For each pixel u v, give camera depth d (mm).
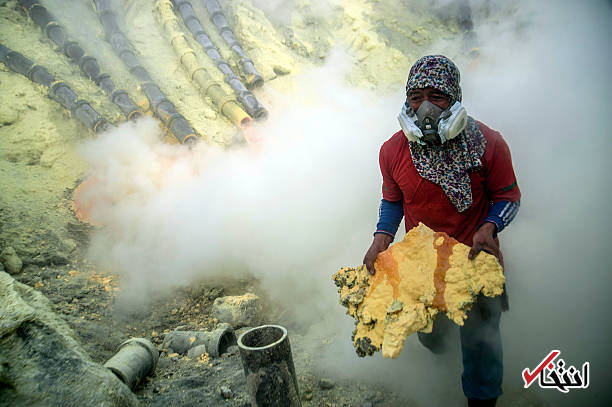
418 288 2328
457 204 2416
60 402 2361
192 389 2982
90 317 3930
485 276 2260
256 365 2316
